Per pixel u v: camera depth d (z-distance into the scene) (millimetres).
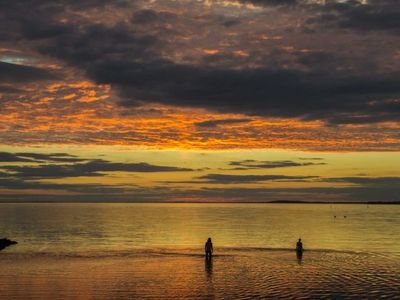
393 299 37156
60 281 43969
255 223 138875
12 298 37656
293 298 37562
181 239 84625
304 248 69438
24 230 108562
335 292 39531
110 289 40688
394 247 70688
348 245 73812
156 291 40062
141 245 74125
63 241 80938
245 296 38281
